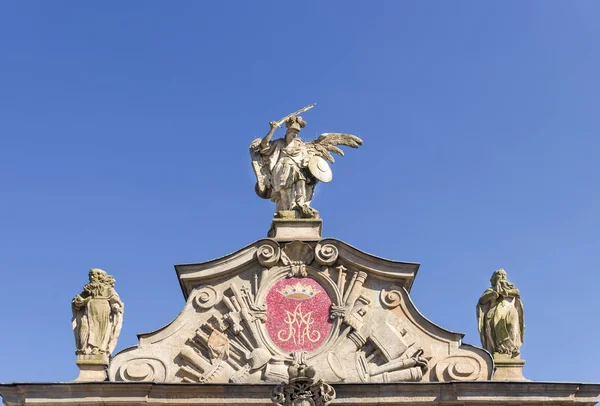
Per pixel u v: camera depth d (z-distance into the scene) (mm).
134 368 33906
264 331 34531
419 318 34781
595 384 33281
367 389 33312
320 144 37812
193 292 35125
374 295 35156
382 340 34438
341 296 34969
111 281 34750
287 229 36000
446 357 34312
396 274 35094
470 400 33094
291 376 31312
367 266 35188
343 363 34094
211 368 34000
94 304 34281
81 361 33625
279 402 31188
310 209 36438
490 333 34562
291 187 36938
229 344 34375
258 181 37406
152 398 33125
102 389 33000
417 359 34156
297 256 35594
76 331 34219
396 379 33906
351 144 37875
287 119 37688
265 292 35031
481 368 34062
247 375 33875
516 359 34094
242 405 33125
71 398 32844
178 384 33062
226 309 34938
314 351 34281
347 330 34531
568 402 33188
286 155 37438
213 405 33125
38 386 32781
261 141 37688
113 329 34312
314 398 31219
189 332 34625
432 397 33281
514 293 34906
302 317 34750
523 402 33156
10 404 32875
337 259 35375
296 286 35188
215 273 35094
